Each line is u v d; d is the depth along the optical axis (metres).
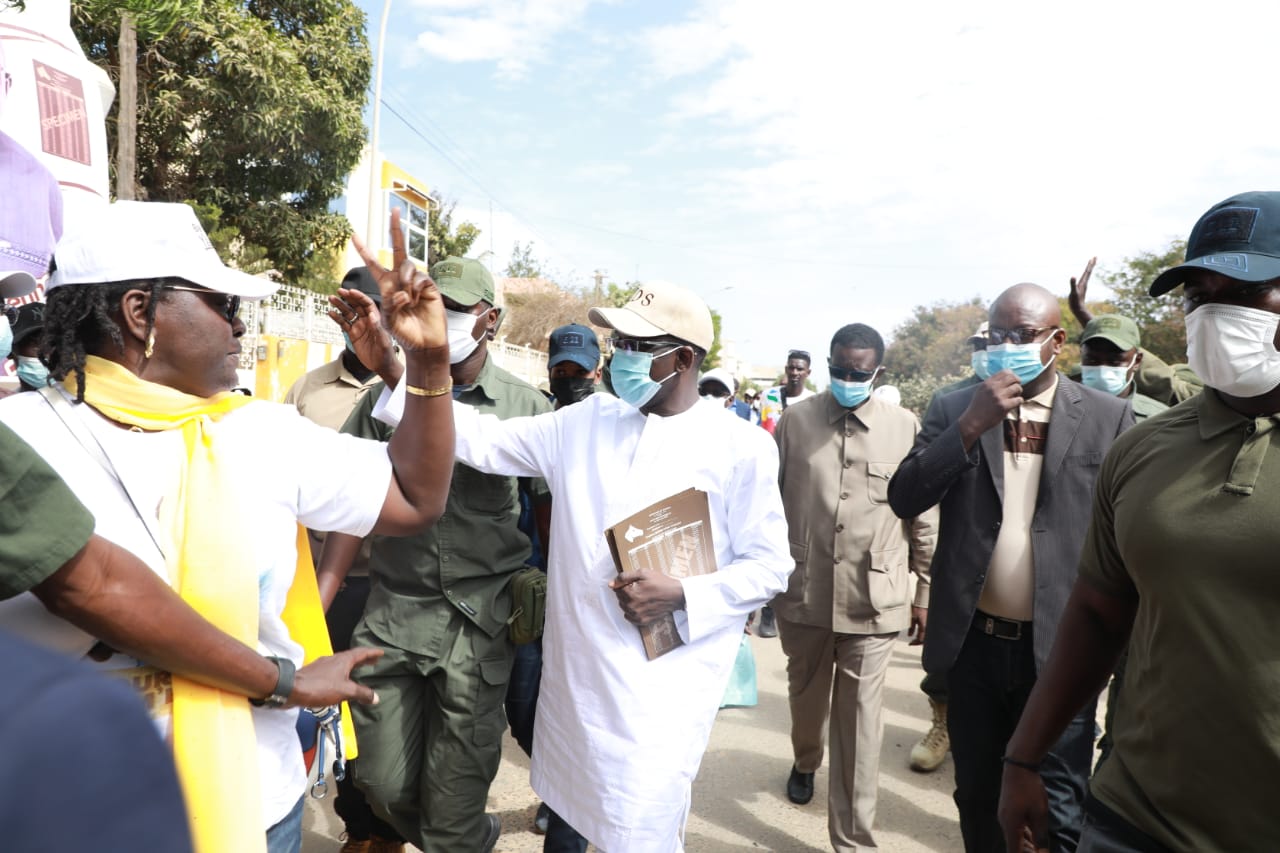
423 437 1.79
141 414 1.44
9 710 0.44
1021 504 2.95
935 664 2.94
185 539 1.41
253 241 14.08
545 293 37.00
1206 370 1.64
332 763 1.94
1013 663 2.90
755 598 2.32
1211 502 1.58
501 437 2.54
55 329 1.40
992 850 2.92
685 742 2.27
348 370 3.75
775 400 14.11
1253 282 1.56
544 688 2.43
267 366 10.92
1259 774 1.50
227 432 1.52
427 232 27.16
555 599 2.41
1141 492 1.70
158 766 0.48
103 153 3.39
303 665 1.66
